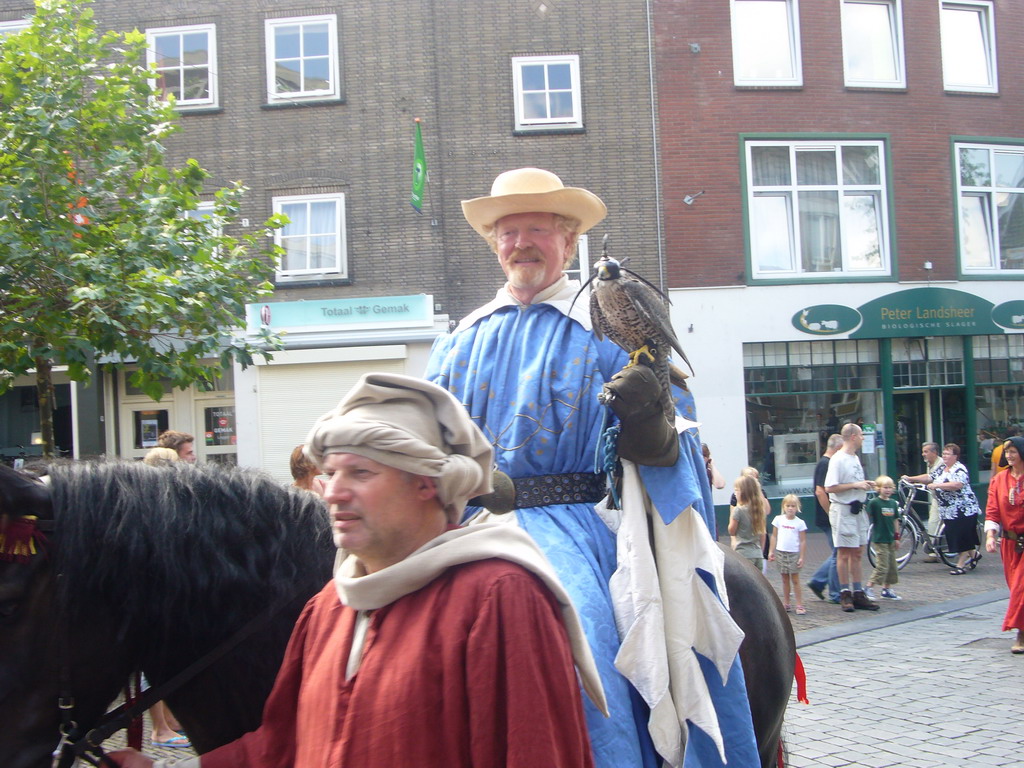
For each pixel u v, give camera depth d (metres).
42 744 1.81
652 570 2.24
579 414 2.39
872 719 5.84
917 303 15.42
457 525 1.61
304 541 2.16
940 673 6.88
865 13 15.71
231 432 14.96
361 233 14.65
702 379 14.78
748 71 15.30
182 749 3.98
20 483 1.85
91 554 1.87
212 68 14.88
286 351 14.40
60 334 5.25
